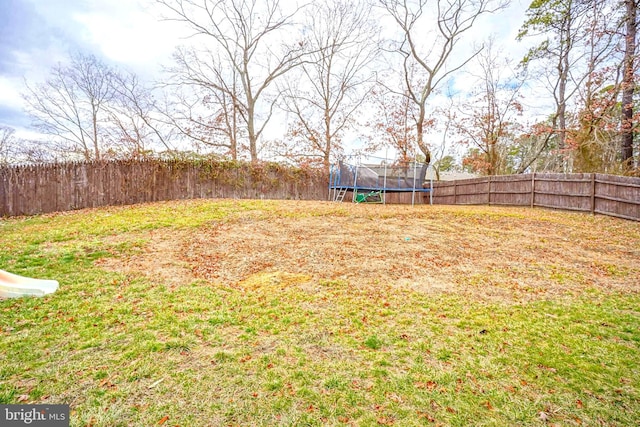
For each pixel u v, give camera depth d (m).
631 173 11.05
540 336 2.79
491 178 13.16
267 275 4.33
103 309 3.15
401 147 18.48
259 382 2.09
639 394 2.04
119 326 2.81
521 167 17.45
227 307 3.28
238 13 16.77
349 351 2.50
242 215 8.30
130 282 3.93
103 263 4.60
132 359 2.31
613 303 3.56
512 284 4.16
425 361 2.38
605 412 1.88
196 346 2.51
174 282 3.99
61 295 3.48
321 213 8.95
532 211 10.37
